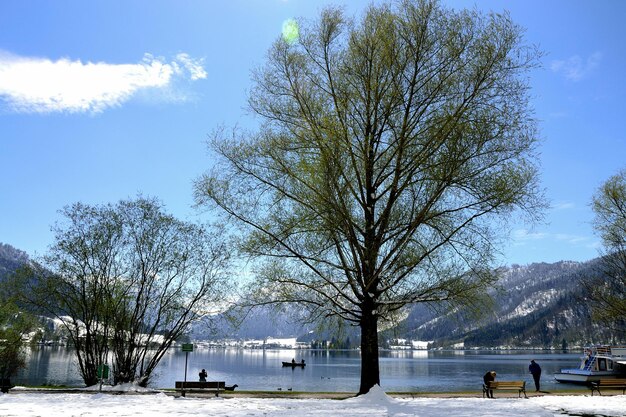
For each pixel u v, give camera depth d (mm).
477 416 13977
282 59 19906
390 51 18328
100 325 30266
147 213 30453
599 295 32656
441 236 18250
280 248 18766
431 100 18391
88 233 29750
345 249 19328
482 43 17859
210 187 19250
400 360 177875
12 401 16828
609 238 32812
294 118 19328
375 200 19203
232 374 95438
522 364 137250
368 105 18734
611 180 33188
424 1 18609
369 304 18875
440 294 18281
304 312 19500
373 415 13961
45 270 29344
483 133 17109
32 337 38375
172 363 126875
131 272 30141
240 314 19734
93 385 27391
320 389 63188
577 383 47969
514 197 16969
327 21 19844
